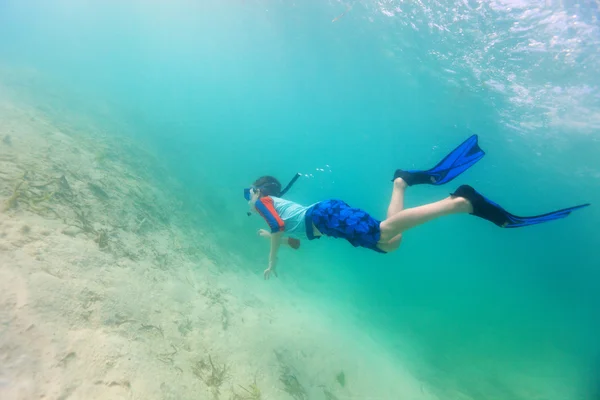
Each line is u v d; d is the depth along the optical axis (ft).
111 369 7.94
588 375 37.14
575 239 124.98
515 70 40.91
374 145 144.56
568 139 46.75
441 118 71.72
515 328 56.95
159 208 21.13
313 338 17.71
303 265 35.40
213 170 47.42
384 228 8.28
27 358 6.79
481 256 260.21
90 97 45.50
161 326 10.93
